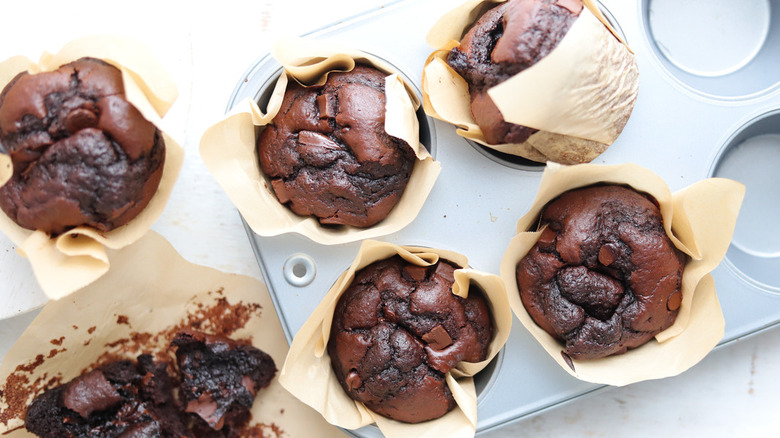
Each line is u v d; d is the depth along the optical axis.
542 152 0.39
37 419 0.43
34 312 0.45
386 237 0.41
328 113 0.39
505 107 0.35
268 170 0.40
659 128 0.41
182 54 0.42
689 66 0.44
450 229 0.41
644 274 0.38
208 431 0.46
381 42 0.40
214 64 0.45
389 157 0.39
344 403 0.40
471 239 0.41
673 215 0.39
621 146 0.41
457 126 0.40
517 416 0.41
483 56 0.38
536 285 0.39
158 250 0.44
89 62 0.37
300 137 0.39
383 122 0.39
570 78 0.35
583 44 0.35
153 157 0.38
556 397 0.41
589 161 0.40
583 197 0.39
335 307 0.40
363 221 0.40
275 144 0.39
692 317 0.40
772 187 0.45
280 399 0.46
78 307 0.44
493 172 0.41
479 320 0.40
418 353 0.39
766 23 0.44
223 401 0.44
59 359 0.45
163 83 0.38
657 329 0.39
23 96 0.36
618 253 0.38
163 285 0.45
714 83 0.43
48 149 0.36
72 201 0.36
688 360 0.40
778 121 0.43
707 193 0.38
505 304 0.39
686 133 0.41
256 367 0.45
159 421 0.44
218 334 0.45
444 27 0.39
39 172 0.36
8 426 0.44
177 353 0.45
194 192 0.45
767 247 0.45
